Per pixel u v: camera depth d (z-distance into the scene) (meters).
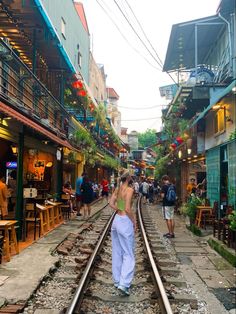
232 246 10.27
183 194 25.50
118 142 39.56
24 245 11.10
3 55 10.79
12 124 10.98
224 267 9.27
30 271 8.23
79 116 27.41
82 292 6.75
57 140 13.96
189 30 19.95
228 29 17.78
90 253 10.62
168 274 8.59
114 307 6.46
